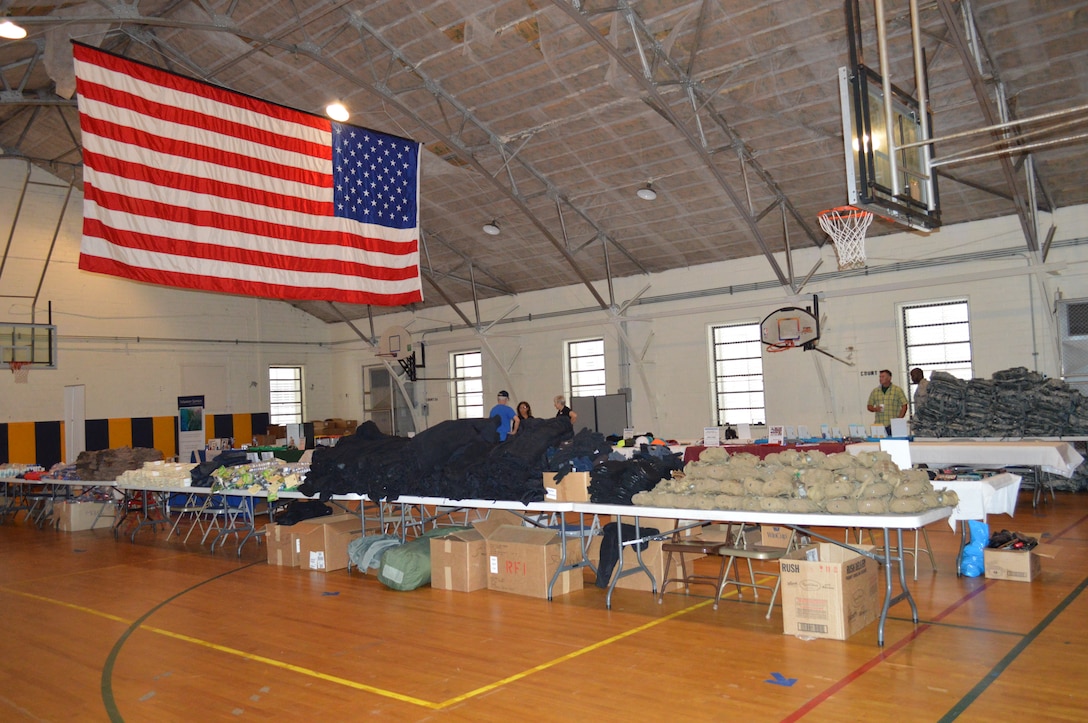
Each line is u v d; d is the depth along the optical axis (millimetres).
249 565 7781
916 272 12078
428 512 10219
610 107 10469
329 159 9062
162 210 7695
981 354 11492
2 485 13094
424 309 18781
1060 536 7230
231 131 8289
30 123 13586
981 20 8211
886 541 4398
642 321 15078
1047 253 10836
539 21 9125
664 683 3904
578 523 7574
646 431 15031
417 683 4098
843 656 4176
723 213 12656
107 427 16547
